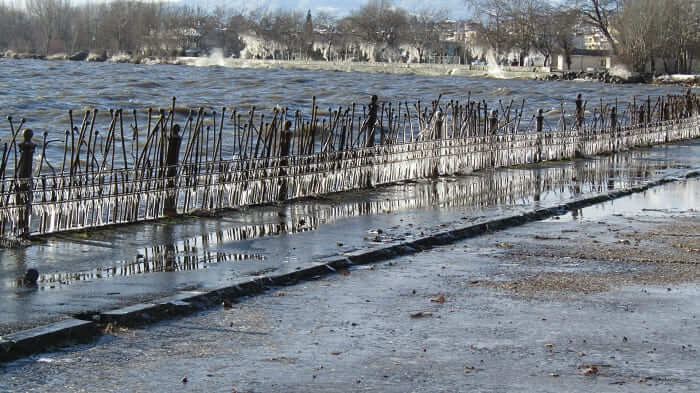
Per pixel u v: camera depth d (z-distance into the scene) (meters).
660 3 108.88
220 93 70.50
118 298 8.84
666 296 9.49
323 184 16.92
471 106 22.48
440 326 8.24
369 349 7.53
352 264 11.05
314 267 10.45
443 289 9.75
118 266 10.41
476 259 11.51
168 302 8.61
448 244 12.64
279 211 14.94
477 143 21.48
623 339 7.86
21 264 10.37
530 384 6.68
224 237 12.48
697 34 110.50
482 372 6.95
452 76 126.38
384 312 8.75
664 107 35.47
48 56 169.75
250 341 7.74
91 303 8.62
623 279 10.33
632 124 30.92
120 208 13.48
